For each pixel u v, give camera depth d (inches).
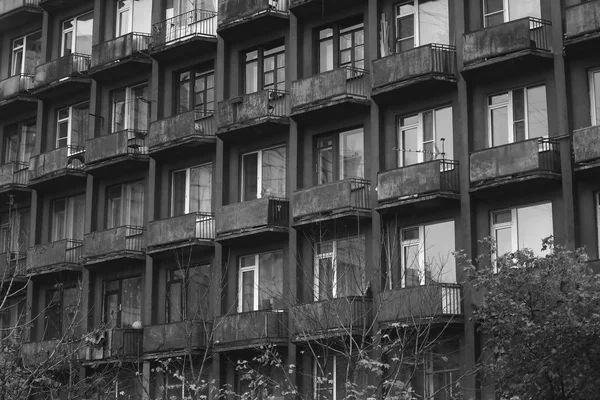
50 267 1964.8
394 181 1528.1
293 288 1624.0
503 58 1450.5
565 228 1379.2
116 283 1923.0
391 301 1461.6
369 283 1531.7
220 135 1743.4
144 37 1919.3
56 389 1221.7
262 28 1755.7
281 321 1619.1
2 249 2150.6
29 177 2042.3
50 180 2006.6
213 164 1804.9
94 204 1967.3
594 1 1387.8
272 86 1755.7
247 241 1712.6
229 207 1710.1
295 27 1710.1
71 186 2034.9
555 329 1115.9
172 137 1808.6
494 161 1435.8
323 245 1626.5
